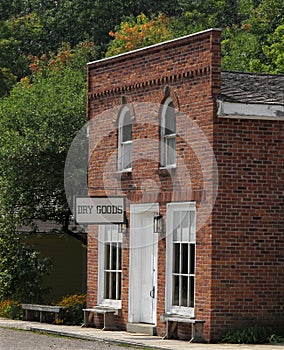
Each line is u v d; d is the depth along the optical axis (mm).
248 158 40281
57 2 101562
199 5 97188
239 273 39969
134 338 41406
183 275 41531
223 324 39656
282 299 40406
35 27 97125
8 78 88500
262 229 40344
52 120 55594
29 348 38625
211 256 39656
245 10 92375
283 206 40656
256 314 40062
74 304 51219
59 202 56219
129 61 45406
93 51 88438
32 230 58688
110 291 46375
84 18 95875
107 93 46906
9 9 102062
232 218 40000
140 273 44719
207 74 40250
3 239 55688
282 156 40750
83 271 62344
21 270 55594
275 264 40469
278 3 81312
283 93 41781
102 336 42219
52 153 55281
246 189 40219
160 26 86875
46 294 59688
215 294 39625
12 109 56344
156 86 43469
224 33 86062
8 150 54594
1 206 55531
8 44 92188
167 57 42781
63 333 44281
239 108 39750
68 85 60062
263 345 38500
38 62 87062
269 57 74375
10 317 53625
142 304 44594
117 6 95875
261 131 40469
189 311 41000
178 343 39406
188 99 41375
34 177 55156
